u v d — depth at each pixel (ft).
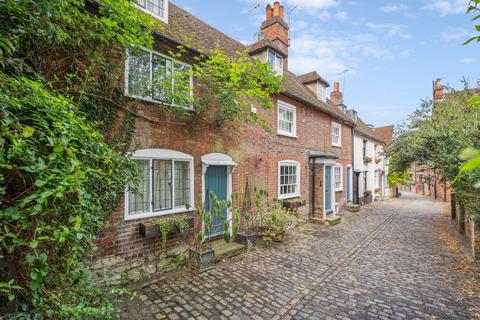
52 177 5.99
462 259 19.89
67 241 7.23
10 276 6.88
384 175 74.33
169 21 21.35
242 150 24.13
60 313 6.77
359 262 19.20
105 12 12.84
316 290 14.55
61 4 9.57
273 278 16.08
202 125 20.04
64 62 12.78
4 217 6.27
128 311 12.25
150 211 16.79
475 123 17.70
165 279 15.83
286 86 32.04
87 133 8.28
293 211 26.89
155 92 16.87
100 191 11.96
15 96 6.89
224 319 11.69
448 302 13.25
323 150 38.19
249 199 24.64
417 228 31.60
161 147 17.22
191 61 19.25
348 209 44.86
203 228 20.20
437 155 22.74
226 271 17.12
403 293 14.24
